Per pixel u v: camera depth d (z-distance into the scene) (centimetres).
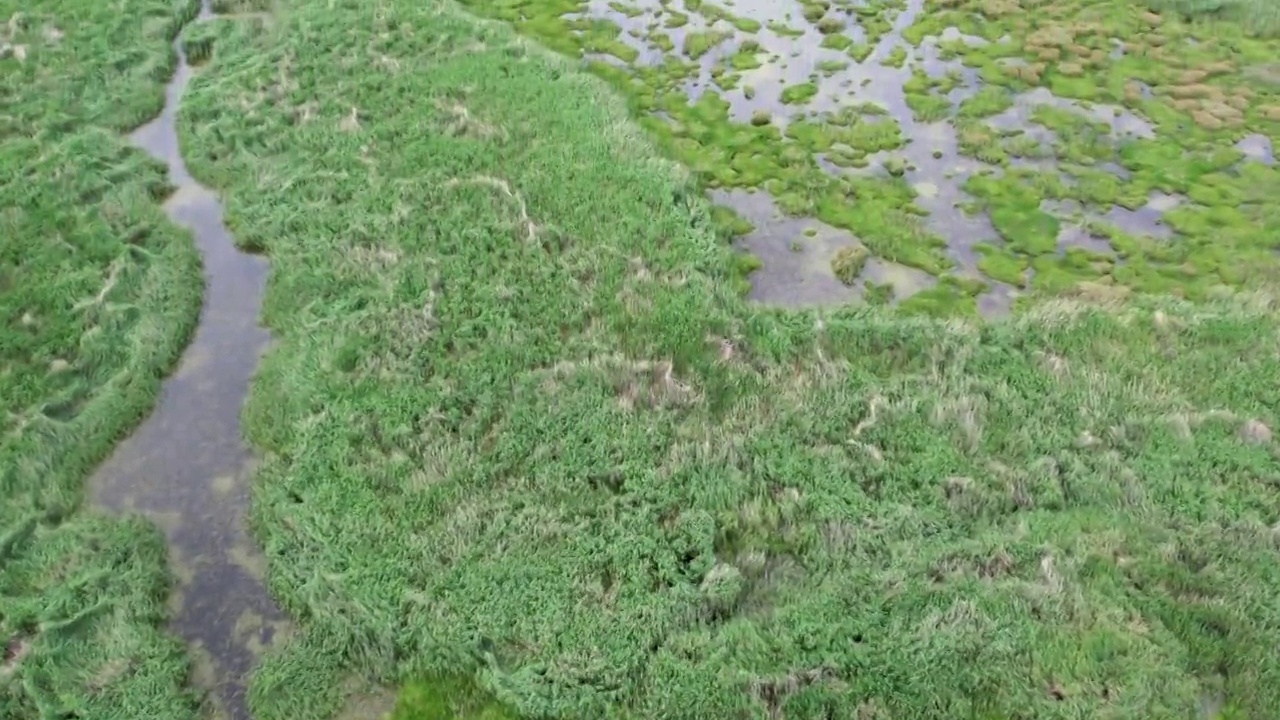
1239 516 1312
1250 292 1688
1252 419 1438
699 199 1930
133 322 1681
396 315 1650
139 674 1205
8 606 1262
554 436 1454
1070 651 1164
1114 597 1227
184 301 1731
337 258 1786
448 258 1766
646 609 1239
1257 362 1538
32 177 1970
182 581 1334
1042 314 1642
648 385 1527
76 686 1192
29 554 1336
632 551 1304
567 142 2050
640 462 1416
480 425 1473
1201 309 1653
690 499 1373
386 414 1495
